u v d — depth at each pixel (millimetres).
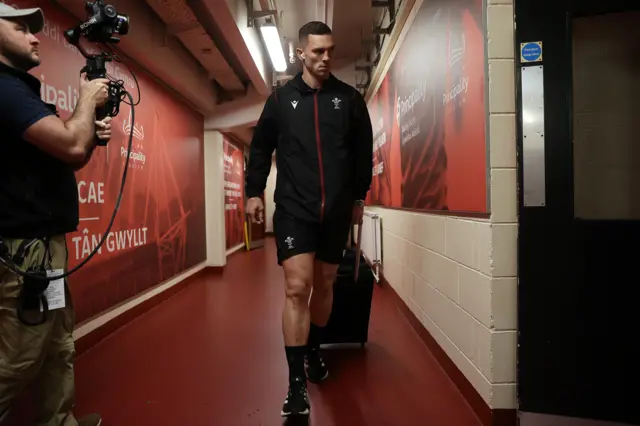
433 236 2457
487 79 1633
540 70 1525
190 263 4934
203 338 2846
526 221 1545
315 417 1760
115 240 3115
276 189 1849
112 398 1956
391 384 2078
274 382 2125
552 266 1525
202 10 3443
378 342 2715
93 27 1407
